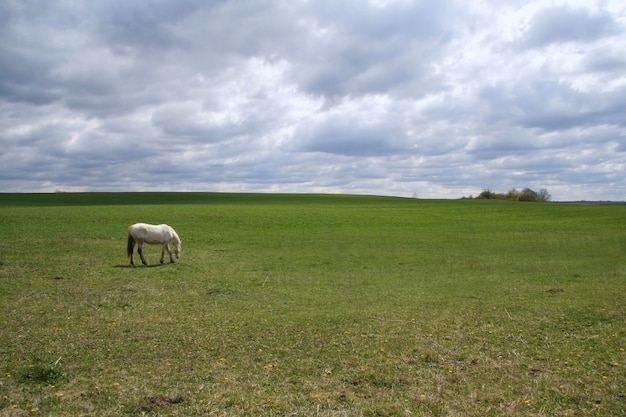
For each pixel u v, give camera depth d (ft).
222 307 47.11
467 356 31.27
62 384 25.82
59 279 60.75
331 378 27.20
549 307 46.98
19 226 115.34
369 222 158.61
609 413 22.90
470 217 180.45
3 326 37.58
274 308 46.91
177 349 32.27
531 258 90.02
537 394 24.99
